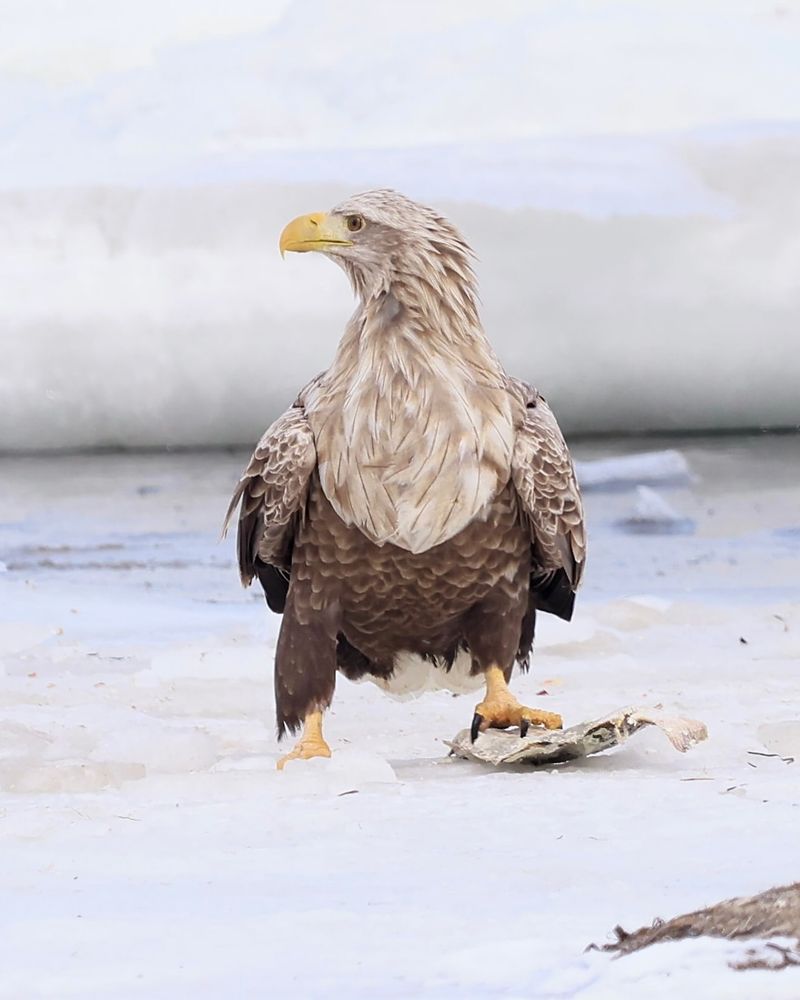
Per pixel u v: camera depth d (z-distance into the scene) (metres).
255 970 5.69
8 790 9.79
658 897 6.59
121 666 15.26
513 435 11.56
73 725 11.80
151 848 7.87
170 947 5.99
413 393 11.27
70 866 7.48
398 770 10.65
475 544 11.48
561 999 5.17
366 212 11.51
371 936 6.07
